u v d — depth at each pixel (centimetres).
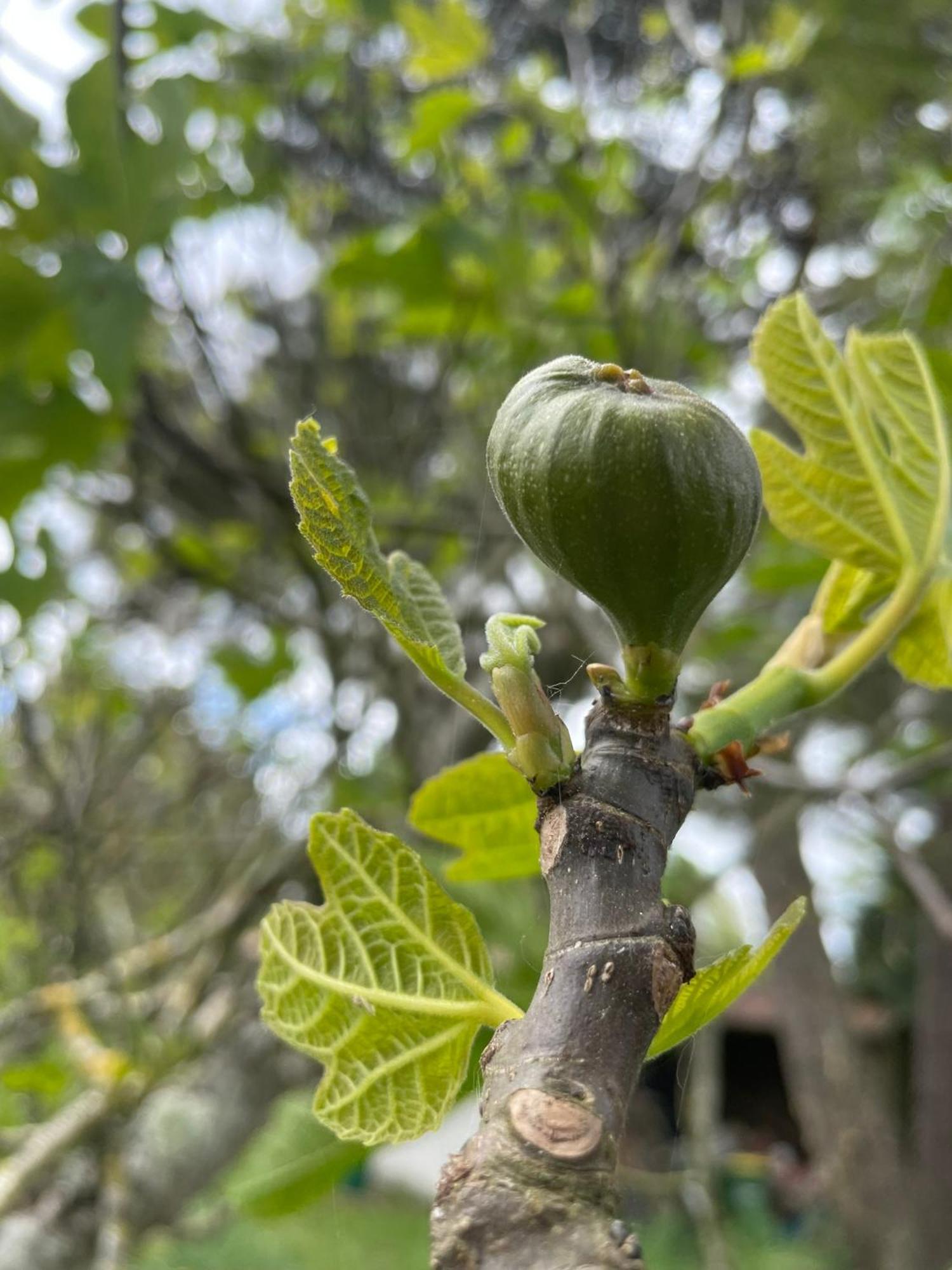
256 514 513
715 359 577
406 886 137
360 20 565
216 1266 1003
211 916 478
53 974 488
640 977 98
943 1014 765
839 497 166
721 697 139
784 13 496
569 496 113
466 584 533
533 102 564
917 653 168
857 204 503
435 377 608
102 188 377
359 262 485
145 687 648
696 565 114
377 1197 1570
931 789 464
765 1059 1747
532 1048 94
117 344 371
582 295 507
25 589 462
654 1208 1112
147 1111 434
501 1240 79
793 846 609
